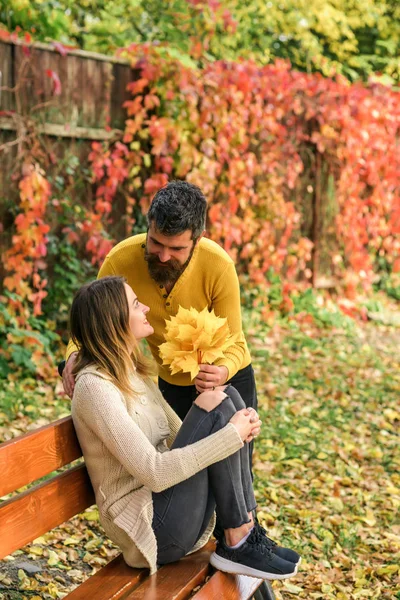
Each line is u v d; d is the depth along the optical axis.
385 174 9.64
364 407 6.14
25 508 2.38
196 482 2.68
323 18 12.38
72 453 2.61
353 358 7.34
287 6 12.26
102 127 6.70
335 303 9.09
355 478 4.88
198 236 2.84
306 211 8.98
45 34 8.13
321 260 9.16
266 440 5.23
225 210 7.73
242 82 7.45
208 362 2.65
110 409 2.51
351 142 8.96
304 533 4.11
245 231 7.97
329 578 3.71
